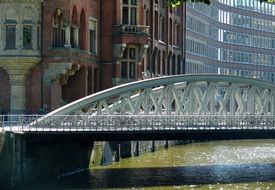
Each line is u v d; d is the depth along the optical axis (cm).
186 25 11506
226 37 14900
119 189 4850
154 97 6075
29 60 6556
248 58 15762
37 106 6681
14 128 5200
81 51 6956
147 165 6419
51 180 5303
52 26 6675
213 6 13912
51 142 5447
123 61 7681
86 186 4969
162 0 9362
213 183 5209
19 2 6544
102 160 6469
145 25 8031
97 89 7575
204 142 10294
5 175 4794
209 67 13625
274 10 16662
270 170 6116
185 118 5644
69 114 5572
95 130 5228
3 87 6712
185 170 6025
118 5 7581
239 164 6631
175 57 10400
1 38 6556
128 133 5328
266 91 6562
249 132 5753
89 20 7294
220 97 6469
